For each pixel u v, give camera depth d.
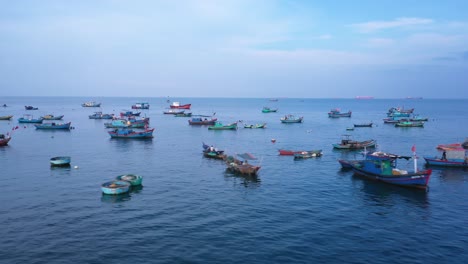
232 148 97.75
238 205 47.19
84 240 35.72
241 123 178.50
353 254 33.34
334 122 189.12
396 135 129.00
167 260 31.86
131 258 32.16
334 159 81.31
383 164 59.34
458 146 85.56
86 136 122.62
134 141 111.06
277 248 34.38
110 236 36.72
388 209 45.97
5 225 39.44
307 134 132.00
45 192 52.50
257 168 62.28
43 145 101.31
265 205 47.28
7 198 49.41
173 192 53.12
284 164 75.19
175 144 104.88
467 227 40.03
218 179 61.34
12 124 162.88
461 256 33.12
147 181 59.66
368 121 196.00
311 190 54.88
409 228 39.62
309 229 39.06
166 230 38.41
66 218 41.75
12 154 85.88
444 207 46.91
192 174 65.06
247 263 31.50
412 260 32.31
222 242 35.53
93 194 51.62
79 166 71.94
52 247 34.16
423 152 92.44
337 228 39.44
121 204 47.09
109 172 66.31
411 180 54.69
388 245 35.31
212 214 43.56
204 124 169.00
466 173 67.00
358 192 53.78
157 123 179.38
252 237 36.78
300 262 31.78
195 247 34.41
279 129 150.38
